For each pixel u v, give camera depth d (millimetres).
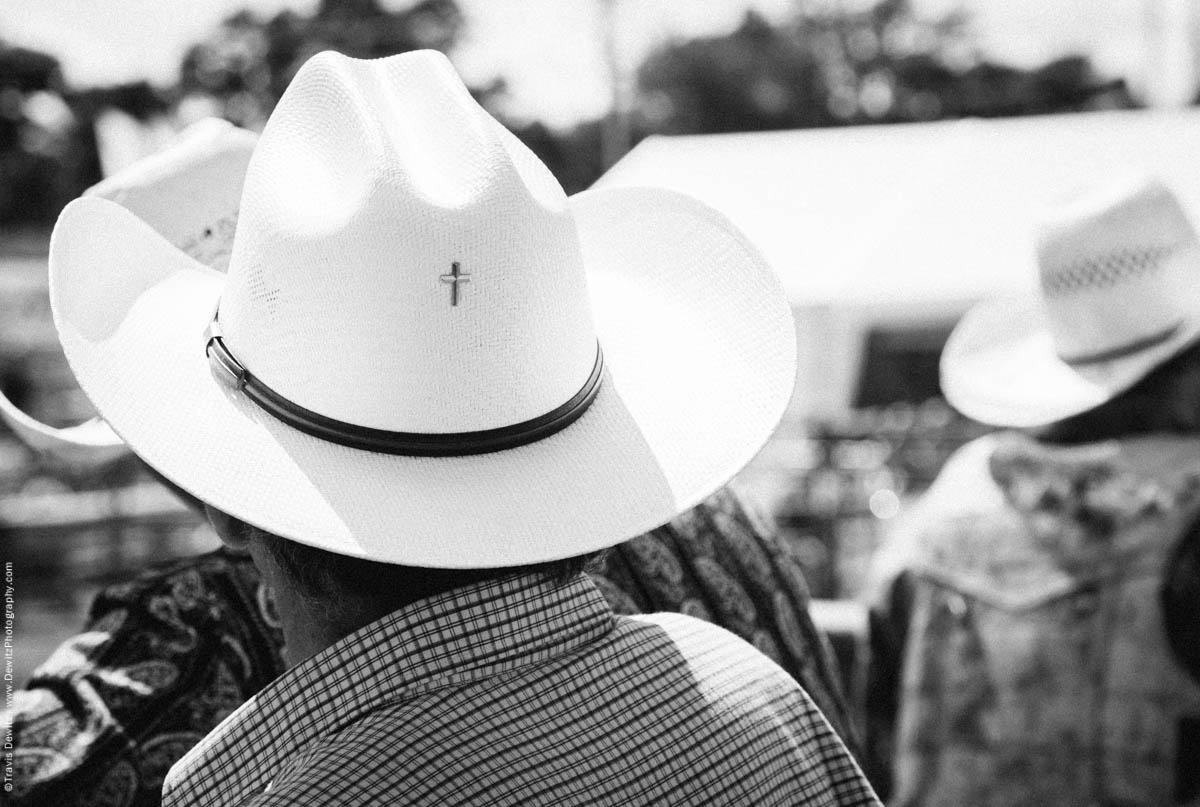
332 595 1187
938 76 41531
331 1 32469
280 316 1221
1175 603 2703
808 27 41906
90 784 1479
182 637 1575
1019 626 2824
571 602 1223
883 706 3154
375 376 1206
